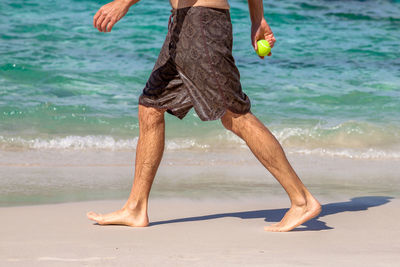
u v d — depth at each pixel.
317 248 9.98
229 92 11.50
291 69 47.00
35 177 19.41
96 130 29.52
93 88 38.88
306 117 32.50
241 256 9.24
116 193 16.80
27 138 26.95
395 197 16.41
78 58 47.19
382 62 50.56
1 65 42.38
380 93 39.44
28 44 50.72
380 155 25.88
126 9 11.37
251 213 13.86
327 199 16.09
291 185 11.70
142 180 12.29
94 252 9.48
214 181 19.31
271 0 74.69
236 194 16.89
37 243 10.22
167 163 23.27
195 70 11.48
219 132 29.14
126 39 54.41
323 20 67.69
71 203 15.02
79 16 62.09
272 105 35.53
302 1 74.88
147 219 12.20
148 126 12.23
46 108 32.81
